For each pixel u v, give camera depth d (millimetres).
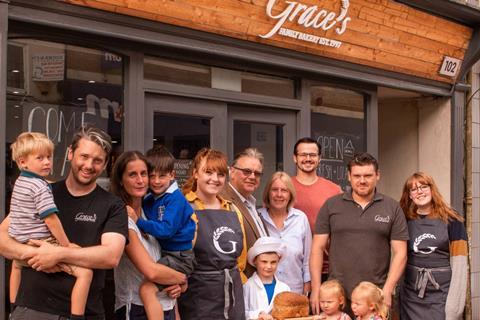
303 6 5762
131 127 5031
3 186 4086
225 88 5832
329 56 6391
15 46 4449
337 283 4684
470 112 8164
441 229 5176
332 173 6957
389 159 8781
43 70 4609
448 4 6988
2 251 3242
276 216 5047
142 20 4871
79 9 4492
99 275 3432
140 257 3645
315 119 6766
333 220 4945
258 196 6227
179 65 5469
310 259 4984
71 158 3398
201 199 4277
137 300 3801
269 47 5848
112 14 4680
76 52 4797
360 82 6996
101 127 4941
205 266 4102
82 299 3227
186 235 3910
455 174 7996
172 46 5117
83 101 4836
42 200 3211
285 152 6410
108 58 4984
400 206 5258
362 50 6645
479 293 8141
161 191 3904
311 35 6035
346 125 7094
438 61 7555
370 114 7242
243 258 4535
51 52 4656
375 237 4867
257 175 4742
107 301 4770
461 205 8047
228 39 5508
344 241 4895
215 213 4207
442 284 5180
